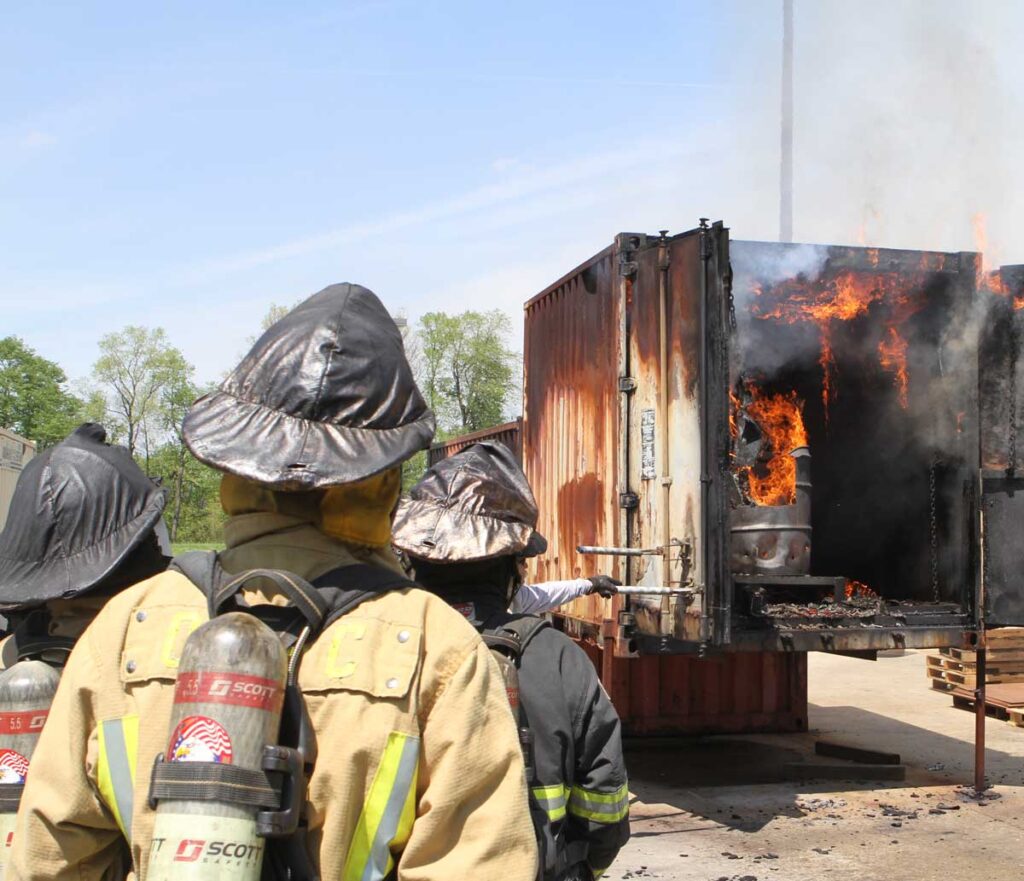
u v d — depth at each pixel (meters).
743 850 5.57
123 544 2.12
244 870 1.14
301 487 1.35
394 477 1.53
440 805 1.28
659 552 6.35
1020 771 7.47
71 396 73.25
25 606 2.06
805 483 6.52
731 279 6.18
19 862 1.34
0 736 1.76
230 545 1.45
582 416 7.67
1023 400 6.92
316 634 1.33
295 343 1.46
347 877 1.26
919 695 10.98
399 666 1.31
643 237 6.89
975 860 5.37
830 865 5.30
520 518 2.62
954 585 7.22
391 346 1.52
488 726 1.35
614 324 7.05
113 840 1.41
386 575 1.41
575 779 2.46
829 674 12.57
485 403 58.69
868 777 7.27
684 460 6.18
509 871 1.30
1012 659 10.07
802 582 6.48
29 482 2.14
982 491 6.80
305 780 1.24
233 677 1.19
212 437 1.40
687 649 6.52
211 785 1.15
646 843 5.71
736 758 8.02
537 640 2.46
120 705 1.34
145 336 60.12
